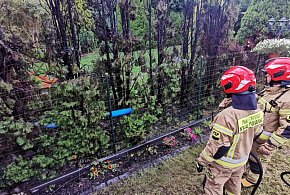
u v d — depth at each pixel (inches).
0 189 100.7
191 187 104.4
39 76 105.0
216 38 173.8
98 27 126.3
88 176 110.1
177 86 148.2
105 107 116.3
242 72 62.6
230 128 64.3
